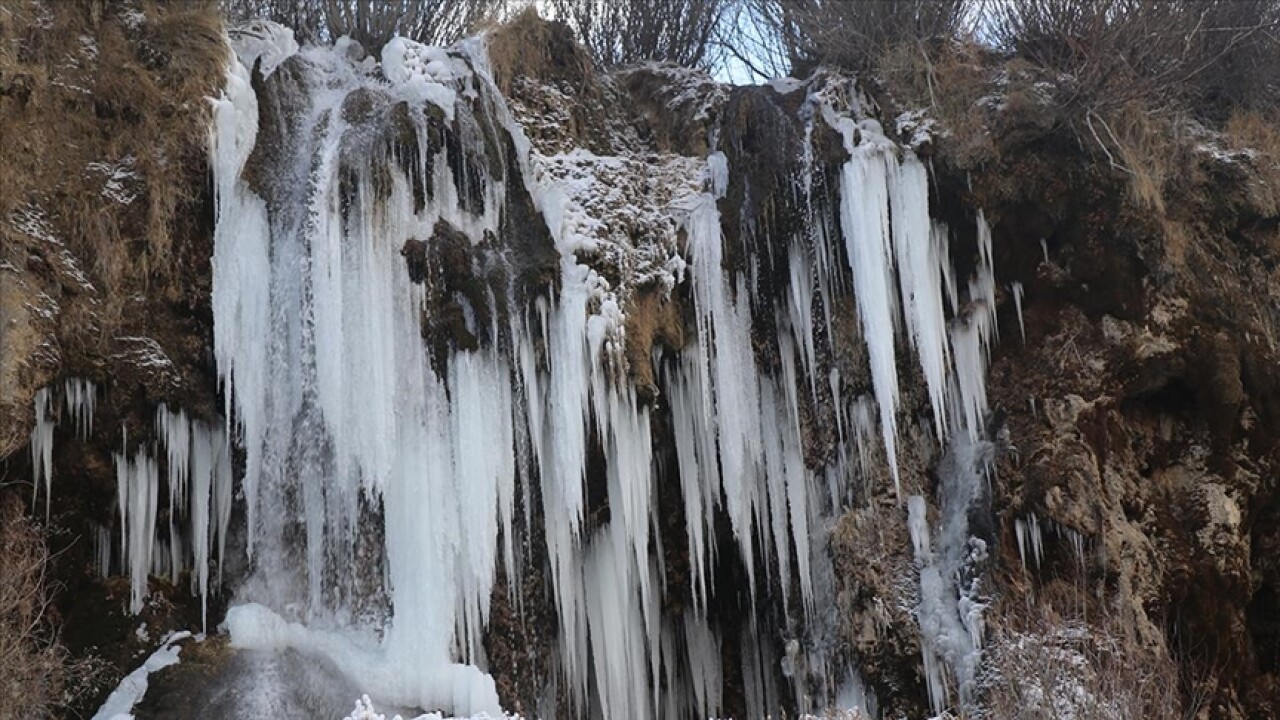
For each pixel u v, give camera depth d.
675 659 18.17
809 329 17.64
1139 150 17.89
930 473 17.56
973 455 17.33
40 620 14.34
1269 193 18.44
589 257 16.67
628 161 18.08
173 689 13.95
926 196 17.44
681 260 17.48
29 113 14.66
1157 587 16.67
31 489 14.31
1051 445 16.88
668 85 19.17
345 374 15.25
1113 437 17.22
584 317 16.28
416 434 15.38
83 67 15.30
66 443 14.48
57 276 14.45
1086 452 16.88
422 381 15.53
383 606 15.18
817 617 17.33
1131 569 16.48
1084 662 15.47
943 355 17.53
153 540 15.04
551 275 16.30
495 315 15.94
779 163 17.91
